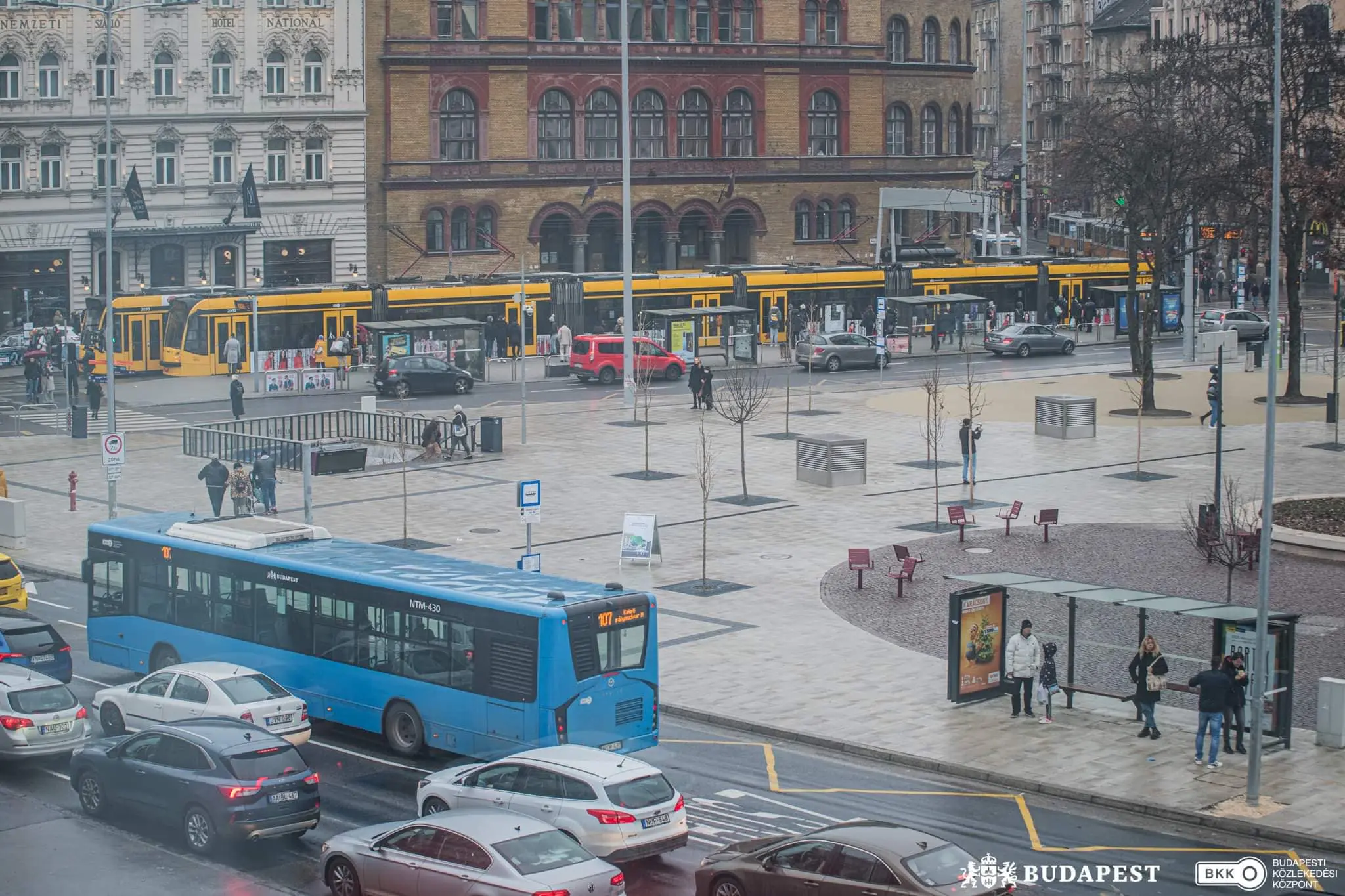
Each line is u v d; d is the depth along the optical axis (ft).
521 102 353.72
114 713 97.50
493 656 93.15
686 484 180.96
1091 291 338.95
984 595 106.32
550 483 182.50
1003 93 642.22
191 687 94.68
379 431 204.54
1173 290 334.65
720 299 303.48
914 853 67.51
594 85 361.10
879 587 136.15
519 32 351.67
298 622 103.86
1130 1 590.55
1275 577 134.92
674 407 238.89
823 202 391.04
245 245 329.31
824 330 311.06
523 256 323.16
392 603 98.48
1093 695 107.04
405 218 345.51
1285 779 90.99
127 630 114.52
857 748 97.71
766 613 128.77
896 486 178.81
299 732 94.94
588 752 80.33
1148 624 121.49
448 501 173.37
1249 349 273.54
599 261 372.17
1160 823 85.35
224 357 265.75
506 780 79.56
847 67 388.57
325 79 332.19
